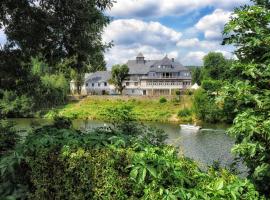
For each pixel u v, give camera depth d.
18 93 13.38
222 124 50.59
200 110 53.81
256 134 4.85
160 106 68.81
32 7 11.44
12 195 5.56
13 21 11.70
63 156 5.16
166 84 98.50
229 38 5.46
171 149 5.43
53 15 11.16
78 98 75.31
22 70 12.73
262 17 5.24
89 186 4.97
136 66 104.25
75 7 10.99
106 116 9.06
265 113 4.84
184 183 4.53
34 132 6.97
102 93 106.00
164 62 98.94
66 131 6.34
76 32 11.33
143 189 4.59
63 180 5.16
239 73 5.43
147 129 9.28
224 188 4.15
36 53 11.99
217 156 25.17
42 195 5.36
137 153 4.89
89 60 12.91
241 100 4.96
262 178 4.90
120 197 4.75
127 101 73.81
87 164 4.98
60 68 13.23
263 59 5.39
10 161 5.69
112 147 5.11
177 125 51.72
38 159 5.38
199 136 37.19
